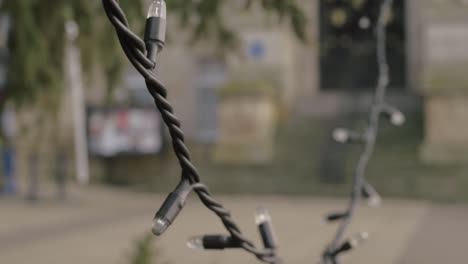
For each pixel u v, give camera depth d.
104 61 3.94
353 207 1.52
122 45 0.61
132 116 16.70
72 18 3.65
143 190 15.78
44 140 4.55
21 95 3.85
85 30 3.82
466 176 14.67
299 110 18.92
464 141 15.71
